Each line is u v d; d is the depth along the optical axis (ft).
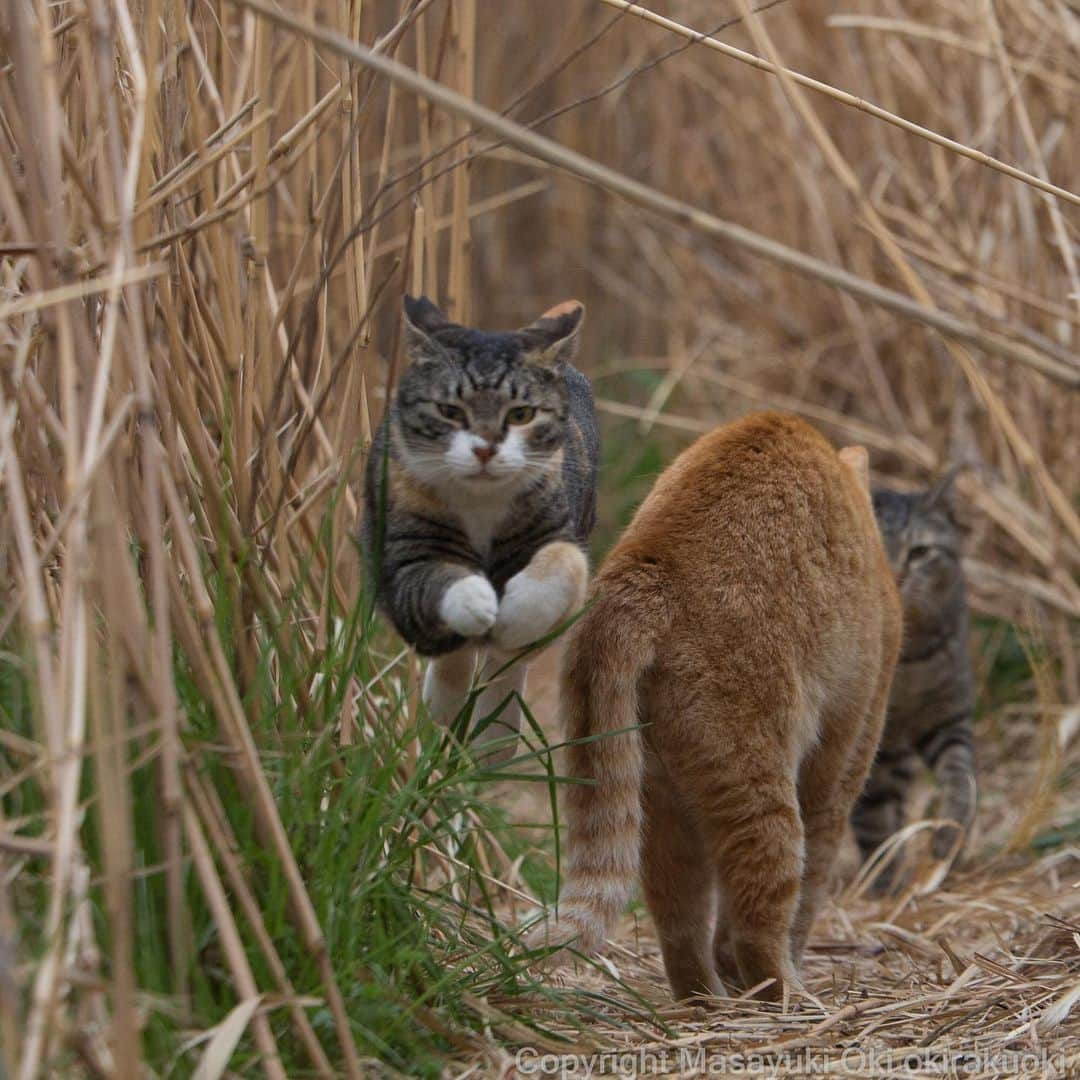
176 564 23.54
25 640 20.76
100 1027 18.02
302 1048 20.03
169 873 18.72
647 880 27.12
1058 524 48.44
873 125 53.93
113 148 19.94
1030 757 47.78
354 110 27.63
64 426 21.90
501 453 25.99
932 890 37.73
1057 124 46.62
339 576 29.89
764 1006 25.08
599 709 25.08
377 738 24.73
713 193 64.69
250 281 27.14
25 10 20.67
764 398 57.57
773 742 25.68
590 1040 22.80
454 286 32.96
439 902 27.07
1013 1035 22.81
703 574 25.76
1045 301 46.57
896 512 44.42
